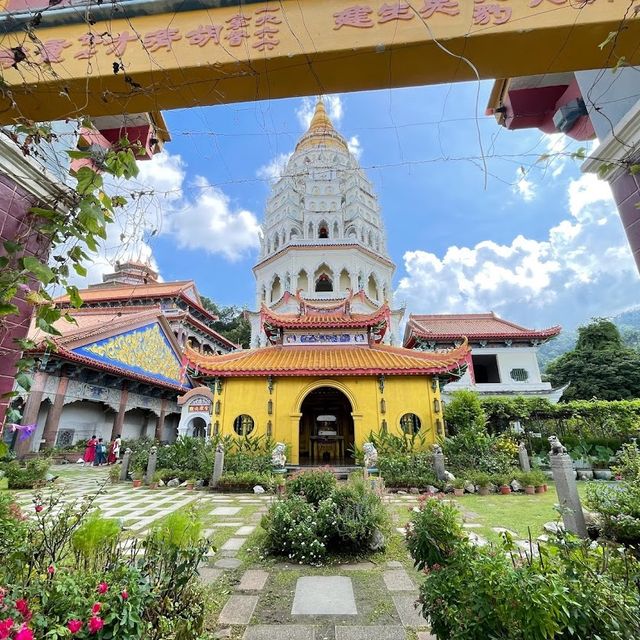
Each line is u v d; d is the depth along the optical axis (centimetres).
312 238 3591
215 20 300
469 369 2794
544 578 246
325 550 589
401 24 281
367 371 1430
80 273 284
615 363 3098
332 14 290
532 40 275
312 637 373
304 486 779
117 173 263
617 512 589
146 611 296
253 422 1430
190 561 343
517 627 238
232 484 1151
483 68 300
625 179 356
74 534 348
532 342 2906
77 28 308
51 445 1844
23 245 317
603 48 283
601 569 302
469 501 1011
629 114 328
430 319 3238
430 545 402
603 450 1591
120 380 2348
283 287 3422
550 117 493
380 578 516
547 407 1831
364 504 645
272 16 294
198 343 3844
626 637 229
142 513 861
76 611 250
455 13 278
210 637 324
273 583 500
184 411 2456
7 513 462
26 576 304
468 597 264
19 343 318
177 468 1339
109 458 2025
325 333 1716
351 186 3959
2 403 338
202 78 300
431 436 1395
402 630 384
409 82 313
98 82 298
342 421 1941
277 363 1505
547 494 1123
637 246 344
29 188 369
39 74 295
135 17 307
